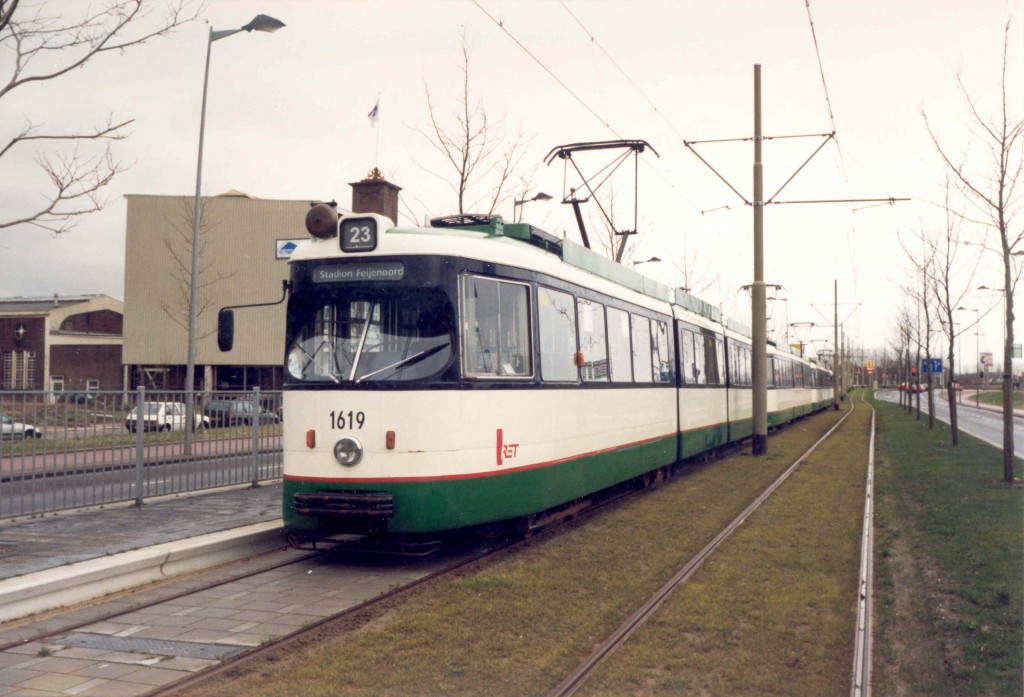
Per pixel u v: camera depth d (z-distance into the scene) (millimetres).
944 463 18734
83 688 5484
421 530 8492
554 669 5785
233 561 9359
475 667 5812
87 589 7645
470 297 9000
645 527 11383
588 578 8352
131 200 48688
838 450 23672
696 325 18234
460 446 8703
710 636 6504
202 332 48219
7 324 53719
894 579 8391
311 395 8820
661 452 15117
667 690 5426
